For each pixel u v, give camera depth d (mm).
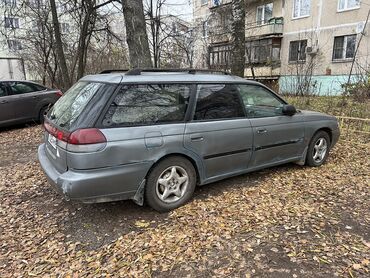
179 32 16172
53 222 3502
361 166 5215
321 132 5145
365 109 10227
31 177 4945
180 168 3648
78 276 2602
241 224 3309
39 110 9484
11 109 8859
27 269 2725
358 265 2615
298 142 4801
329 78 21547
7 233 3312
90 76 3848
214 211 3605
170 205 3617
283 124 4551
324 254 2773
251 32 26812
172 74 3709
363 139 7102
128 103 3299
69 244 3061
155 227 3301
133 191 3342
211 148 3809
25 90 9297
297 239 3010
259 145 4293
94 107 3164
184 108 3652
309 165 5113
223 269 2617
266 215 3490
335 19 21250
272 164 4562
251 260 2717
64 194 3055
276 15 25516
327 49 21844
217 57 21375
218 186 4324
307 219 3391
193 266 2668
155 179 3461
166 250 2896
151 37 14727
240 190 4188
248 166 4281
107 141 3084
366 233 3109
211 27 24062
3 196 4242
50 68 16016
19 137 8070
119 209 3727
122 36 15164
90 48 16062
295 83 15914
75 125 3121
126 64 17188
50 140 3627
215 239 3041
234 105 4098
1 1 13539
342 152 6090
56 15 13344
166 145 3428
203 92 3828
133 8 6668
